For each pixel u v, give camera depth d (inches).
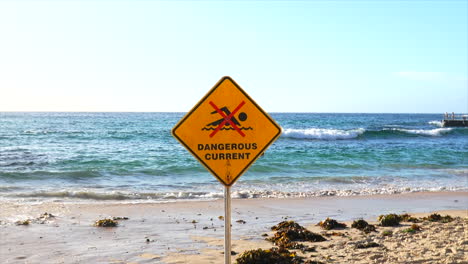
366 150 1130.0
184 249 297.6
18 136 1470.2
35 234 332.8
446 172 816.3
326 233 348.8
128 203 479.5
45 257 275.3
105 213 419.8
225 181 165.6
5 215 397.7
